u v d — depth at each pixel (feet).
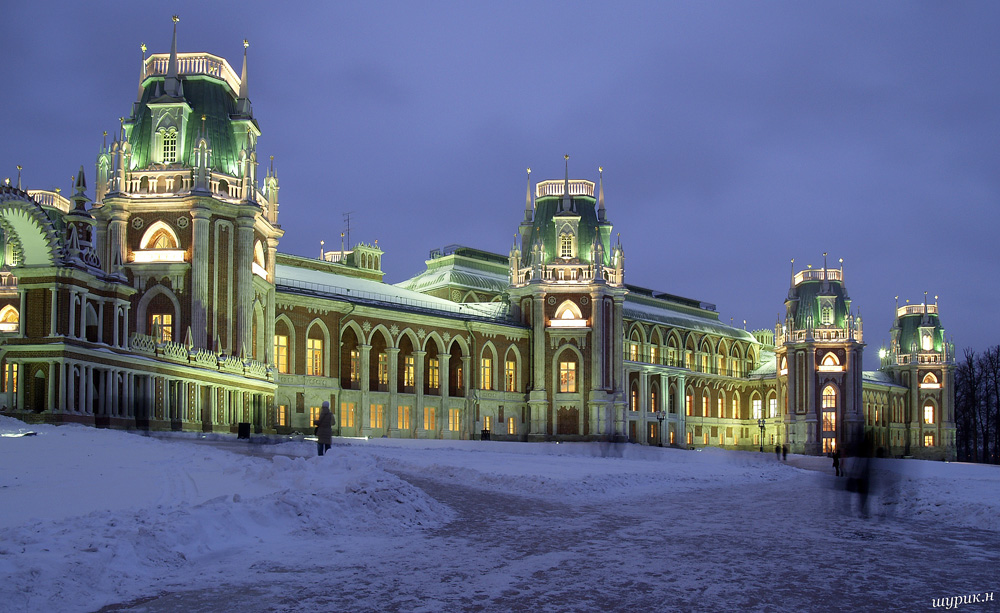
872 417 404.57
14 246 145.69
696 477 137.18
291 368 234.79
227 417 193.57
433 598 44.09
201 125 209.26
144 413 162.61
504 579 48.93
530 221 315.37
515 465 132.67
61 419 139.13
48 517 57.57
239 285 205.16
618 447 227.61
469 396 280.72
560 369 293.23
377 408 257.96
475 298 334.03
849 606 43.83
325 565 51.24
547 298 295.28
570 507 87.04
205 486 78.13
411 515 69.82
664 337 368.68
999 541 67.21
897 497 96.43
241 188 210.38
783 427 370.73
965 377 470.39
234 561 51.57
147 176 206.59
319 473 84.53
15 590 39.47
